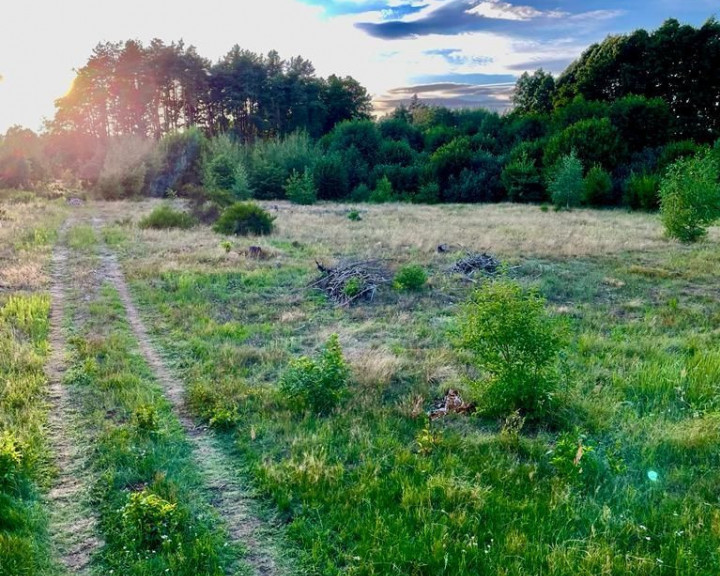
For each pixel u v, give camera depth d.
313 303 12.62
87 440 6.21
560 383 7.46
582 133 40.91
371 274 14.44
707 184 20.02
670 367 8.18
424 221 27.92
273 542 4.66
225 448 6.24
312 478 5.40
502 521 4.85
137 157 43.22
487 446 6.21
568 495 5.11
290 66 73.12
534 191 41.31
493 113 57.69
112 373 8.04
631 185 34.31
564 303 12.65
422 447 6.08
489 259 16.17
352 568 4.24
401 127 59.84
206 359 8.89
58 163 49.72
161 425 6.60
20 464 5.39
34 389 7.31
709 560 4.32
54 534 4.69
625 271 15.69
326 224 26.20
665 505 5.07
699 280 14.68
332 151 51.03
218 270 15.04
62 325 10.36
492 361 7.11
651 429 6.57
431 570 4.25
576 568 4.26
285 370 8.20
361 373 8.26
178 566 4.27
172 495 5.11
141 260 16.20
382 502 5.12
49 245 18.06
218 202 29.95
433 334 10.45
